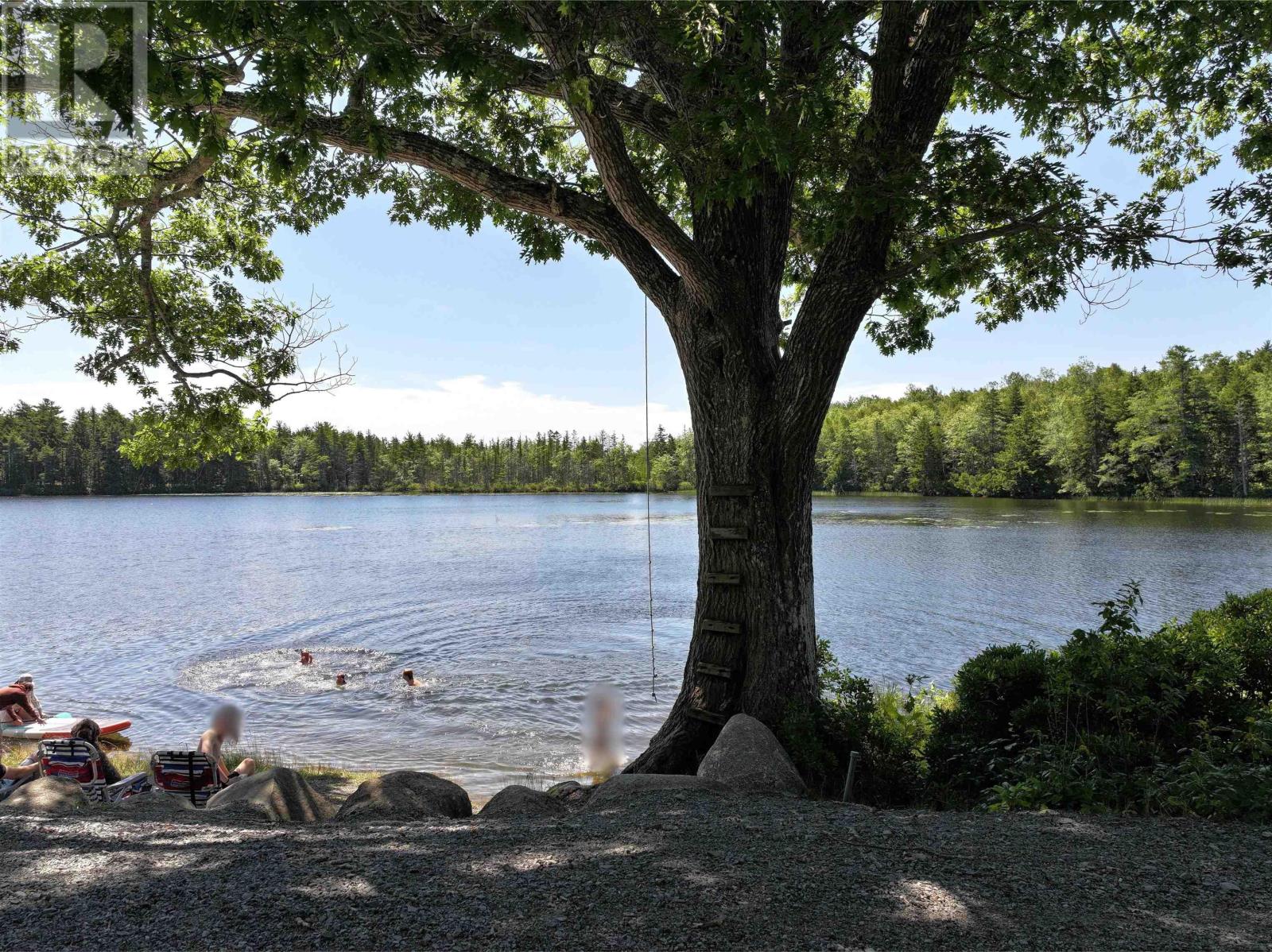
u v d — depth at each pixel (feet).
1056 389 336.49
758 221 23.15
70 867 10.74
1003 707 19.49
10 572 116.57
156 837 12.38
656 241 21.04
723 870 10.64
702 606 22.74
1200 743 16.06
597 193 28.89
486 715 42.29
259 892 9.79
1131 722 17.04
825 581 91.66
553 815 14.70
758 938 8.64
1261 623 22.26
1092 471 293.23
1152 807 14.20
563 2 15.21
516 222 31.22
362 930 8.75
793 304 36.86
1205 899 9.90
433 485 545.03
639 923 8.99
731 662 21.86
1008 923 9.12
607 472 541.75
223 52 16.17
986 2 19.49
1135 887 10.25
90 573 114.93
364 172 31.50
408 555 137.90
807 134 19.12
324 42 14.44
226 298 36.29
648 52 21.48
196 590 95.71
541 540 169.37
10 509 333.62
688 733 21.79
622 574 106.32
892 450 389.80
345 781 29.37
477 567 116.26
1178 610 69.15
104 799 20.40
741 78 16.47
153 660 57.21
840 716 20.75
